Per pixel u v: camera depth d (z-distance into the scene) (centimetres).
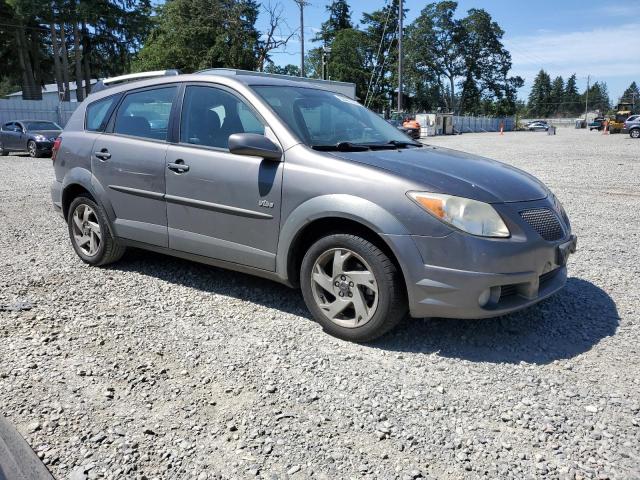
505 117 8962
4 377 317
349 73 7150
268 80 454
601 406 292
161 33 4722
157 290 466
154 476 238
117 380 316
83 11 4528
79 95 4894
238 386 311
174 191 441
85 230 530
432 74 8531
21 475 228
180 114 451
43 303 431
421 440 263
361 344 366
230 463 246
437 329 390
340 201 351
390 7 7012
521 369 333
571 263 552
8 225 734
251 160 398
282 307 430
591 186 1105
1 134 2109
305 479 236
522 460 249
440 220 329
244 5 4509
